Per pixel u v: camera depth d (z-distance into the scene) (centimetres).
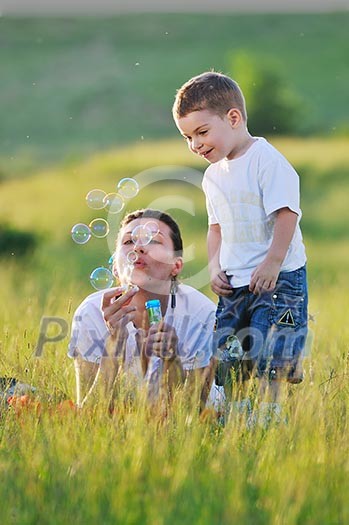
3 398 905
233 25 14175
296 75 11919
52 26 14112
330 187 5431
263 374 948
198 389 898
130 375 897
